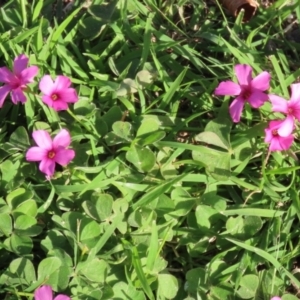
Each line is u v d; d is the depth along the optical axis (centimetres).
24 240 18
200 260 19
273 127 18
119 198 19
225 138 19
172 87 20
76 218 18
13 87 19
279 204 19
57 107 19
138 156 19
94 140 19
